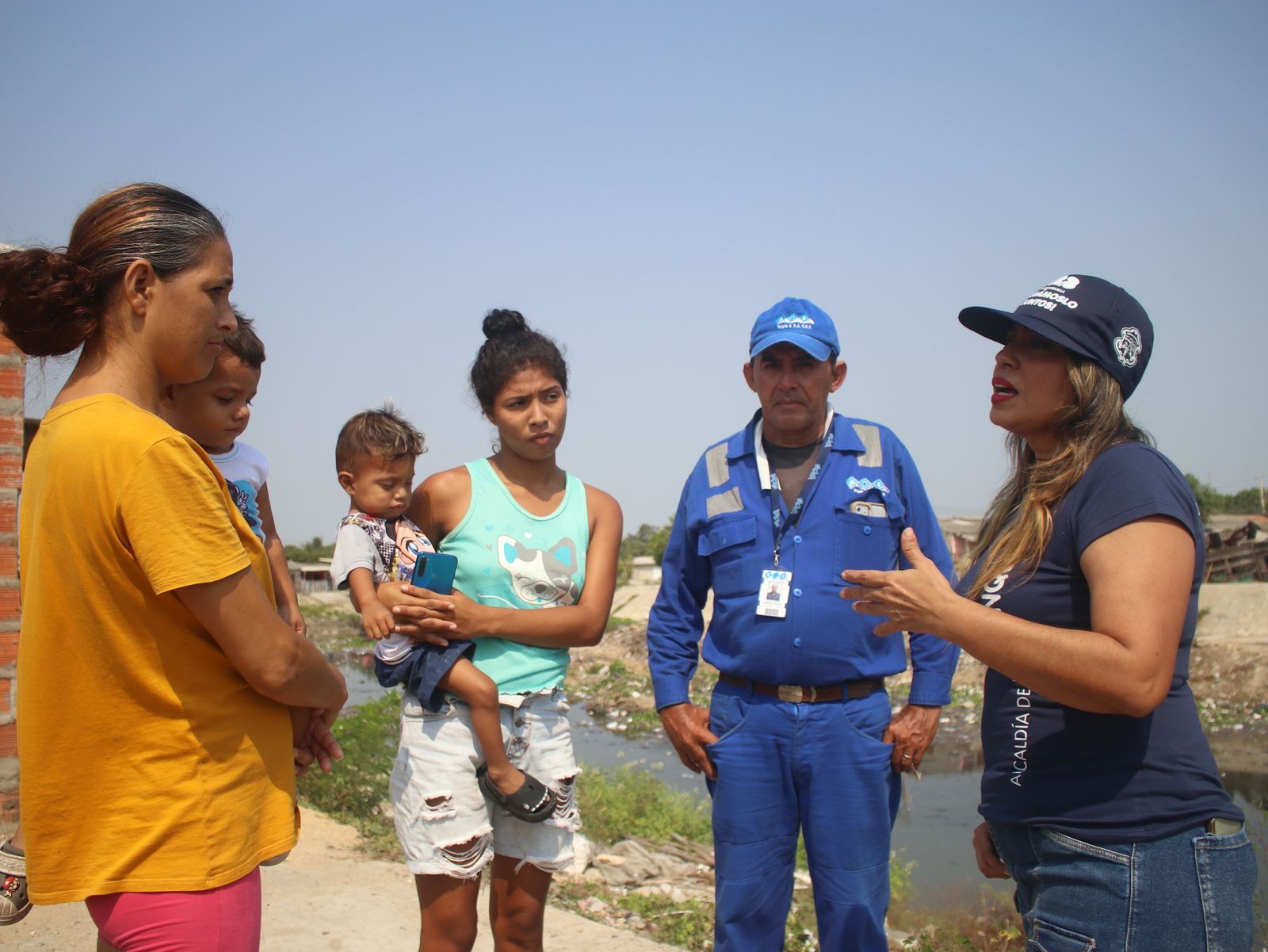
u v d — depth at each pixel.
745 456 3.95
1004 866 2.81
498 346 3.59
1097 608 2.27
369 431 3.49
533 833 3.43
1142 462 2.38
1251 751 17.05
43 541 2.09
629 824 8.86
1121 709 2.17
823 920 3.66
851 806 3.62
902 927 6.76
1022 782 2.47
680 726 3.96
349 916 4.77
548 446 3.58
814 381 3.76
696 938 5.32
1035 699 2.47
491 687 3.30
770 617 3.68
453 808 3.29
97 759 2.10
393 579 3.53
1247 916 2.24
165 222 2.19
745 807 3.70
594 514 3.77
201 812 2.13
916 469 3.95
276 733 2.36
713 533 3.88
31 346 2.18
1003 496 2.90
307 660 2.31
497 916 3.53
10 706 5.58
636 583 51.38
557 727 3.55
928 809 12.75
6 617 5.58
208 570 2.08
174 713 2.13
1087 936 2.31
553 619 3.46
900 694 20.36
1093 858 2.31
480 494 3.63
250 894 2.23
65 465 2.07
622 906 5.88
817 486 3.78
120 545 2.07
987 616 2.32
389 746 7.53
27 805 2.10
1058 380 2.58
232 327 2.36
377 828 6.38
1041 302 2.59
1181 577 2.25
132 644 2.10
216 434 3.12
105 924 2.12
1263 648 23.23
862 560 3.72
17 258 2.09
